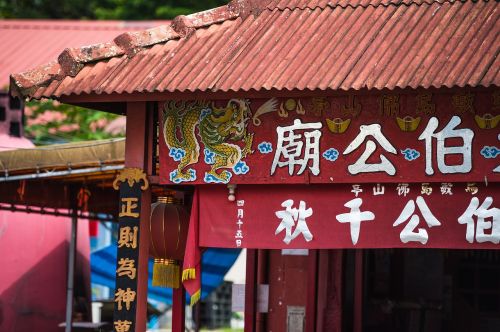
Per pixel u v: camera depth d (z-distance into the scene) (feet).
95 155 49.60
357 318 51.83
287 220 37.86
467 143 35.14
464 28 35.94
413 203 36.32
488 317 58.13
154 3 110.32
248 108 37.81
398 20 37.29
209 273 70.85
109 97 37.86
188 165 38.55
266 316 53.78
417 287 58.18
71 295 58.90
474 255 58.44
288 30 38.37
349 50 36.27
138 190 39.04
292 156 37.19
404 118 35.94
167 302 73.10
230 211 38.68
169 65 37.93
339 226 37.19
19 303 63.77
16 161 51.24
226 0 108.17
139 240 38.91
